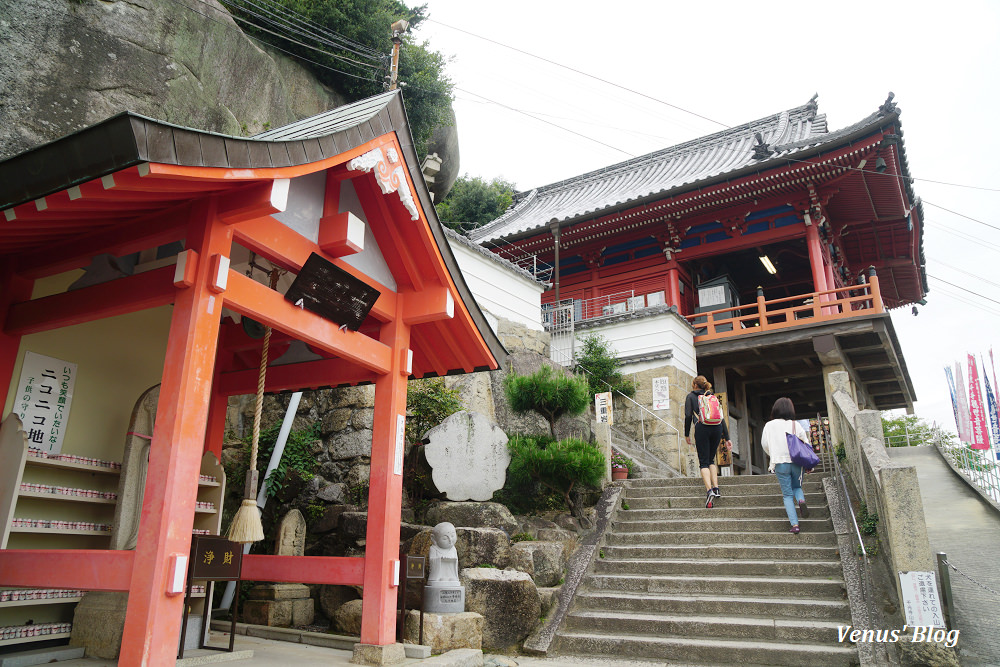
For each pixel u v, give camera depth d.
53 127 7.56
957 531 9.07
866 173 18.12
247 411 10.02
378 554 5.16
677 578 7.34
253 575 5.59
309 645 5.91
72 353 5.76
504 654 6.33
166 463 3.62
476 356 6.63
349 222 4.91
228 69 10.67
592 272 23.16
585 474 8.33
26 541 5.25
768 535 8.06
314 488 8.84
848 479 9.24
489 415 11.33
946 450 14.75
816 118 26.11
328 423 9.57
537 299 15.69
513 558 7.31
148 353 6.53
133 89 8.66
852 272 25.52
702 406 9.47
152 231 4.35
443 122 16.80
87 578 3.73
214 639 6.00
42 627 4.90
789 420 8.52
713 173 20.78
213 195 4.09
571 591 7.29
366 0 14.77
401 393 5.73
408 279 5.94
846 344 17.50
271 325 4.62
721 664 5.93
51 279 5.91
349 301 5.13
